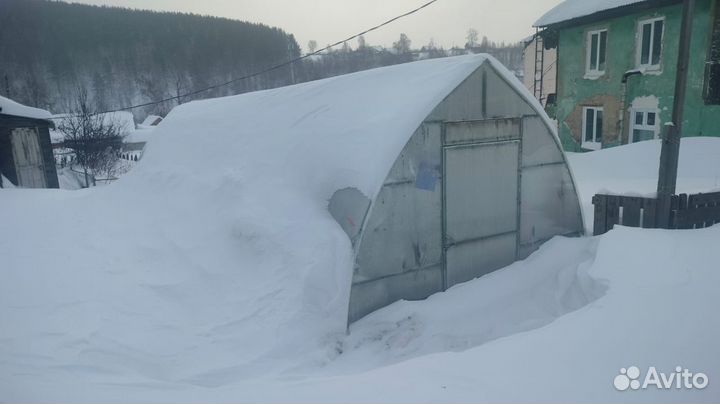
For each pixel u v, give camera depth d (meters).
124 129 38.47
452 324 5.88
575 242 7.43
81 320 5.53
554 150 7.86
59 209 10.78
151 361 4.86
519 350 3.96
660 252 6.02
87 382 4.20
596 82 18.62
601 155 15.71
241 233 7.01
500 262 7.59
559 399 3.20
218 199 8.23
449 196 6.93
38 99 50.69
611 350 3.87
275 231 6.63
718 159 12.81
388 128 6.61
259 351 5.16
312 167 7.19
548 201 7.96
